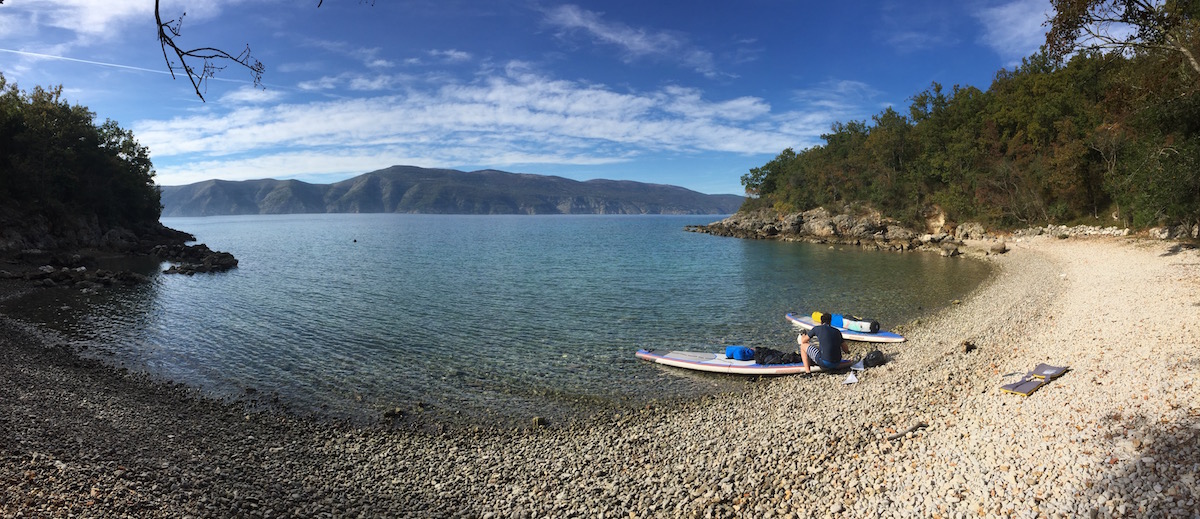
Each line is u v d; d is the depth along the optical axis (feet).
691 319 83.92
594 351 66.33
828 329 55.16
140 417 43.11
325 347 68.59
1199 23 38.40
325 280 134.10
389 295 109.81
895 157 290.76
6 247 166.91
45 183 191.83
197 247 207.62
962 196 234.79
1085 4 37.83
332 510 30.19
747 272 142.92
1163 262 100.53
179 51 13.96
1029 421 32.30
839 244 244.01
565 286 120.78
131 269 156.76
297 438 41.78
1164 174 95.81
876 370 54.13
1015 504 23.13
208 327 79.92
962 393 42.09
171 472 32.45
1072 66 197.88
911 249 205.87
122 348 67.62
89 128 220.23
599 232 426.92
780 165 417.08
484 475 35.14
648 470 34.53
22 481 27.71
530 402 49.85
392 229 509.35
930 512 24.07
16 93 201.16
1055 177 189.37
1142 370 37.22
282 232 438.40
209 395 51.34
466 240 316.81
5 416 38.27
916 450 31.78
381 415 46.80
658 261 175.83
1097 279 93.86
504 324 81.56
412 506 30.94
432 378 56.44
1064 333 57.00
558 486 32.99
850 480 29.17
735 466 33.63
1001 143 227.81
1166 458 23.40
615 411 47.47
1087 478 23.75
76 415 41.32
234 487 31.78
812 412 42.80
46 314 88.74
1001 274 125.08
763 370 55.83
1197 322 48.44
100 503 26.76
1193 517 19.13
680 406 48.14
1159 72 45.91
